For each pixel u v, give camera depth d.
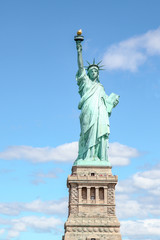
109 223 135.38
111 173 144.38
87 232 134.12
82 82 156.00
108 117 155.25
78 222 135.25
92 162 145.25
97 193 140.12
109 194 140.62
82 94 156.38
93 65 158.25
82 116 151.50
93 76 157.00
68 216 142.38
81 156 149.38
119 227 135.25
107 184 141.12
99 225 135.00
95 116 150.12
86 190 140.75
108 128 150.75
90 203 138.88
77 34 156.50
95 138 148.62
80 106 154.62
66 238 132.50
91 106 151.12
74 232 133.88
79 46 156.38
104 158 147.25
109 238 133.12
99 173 143.88
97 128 149.25
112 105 158.62
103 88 158.38
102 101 154.25
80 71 155.88
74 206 138.50
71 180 140.75
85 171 143.88
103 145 148.25
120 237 133.50
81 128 151.88
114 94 160.75
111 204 139.00
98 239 132.62
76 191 140.38
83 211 137.75
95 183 140.88
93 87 155.00
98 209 138.25
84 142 150.12
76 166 144.88
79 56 156.12
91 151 147.38
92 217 136.88
